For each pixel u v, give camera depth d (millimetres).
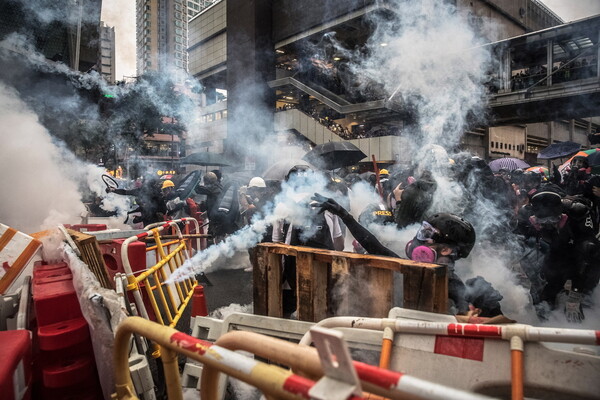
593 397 1610
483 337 1866
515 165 15648
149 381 2277
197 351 1349
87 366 2188
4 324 2801
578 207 3980
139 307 3295
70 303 2316
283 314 3537
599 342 1581
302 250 2990
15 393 1712
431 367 1954
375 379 1063
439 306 2373
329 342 1011
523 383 1729
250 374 1170
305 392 1033
